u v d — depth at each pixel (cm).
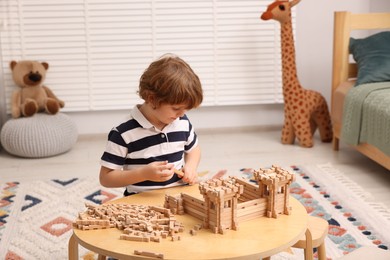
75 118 337
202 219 124
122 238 114
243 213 122
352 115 271
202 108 346
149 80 134
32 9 312
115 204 133
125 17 320
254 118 352
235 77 336
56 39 318
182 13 324
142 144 151
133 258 107
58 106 309
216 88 336
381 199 229
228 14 328
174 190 147
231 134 346
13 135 293
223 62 333
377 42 289
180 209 128
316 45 345
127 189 158
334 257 177
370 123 255
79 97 327
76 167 281
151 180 144
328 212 214
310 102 311
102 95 329
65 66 322
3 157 302
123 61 326
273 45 334
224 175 264
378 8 345
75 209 222
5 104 322
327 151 305
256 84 339
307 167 273
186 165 158
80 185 252
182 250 108
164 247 110
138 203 138
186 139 160
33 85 308
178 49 329
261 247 110
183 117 160
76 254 130
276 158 293
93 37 321
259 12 329
